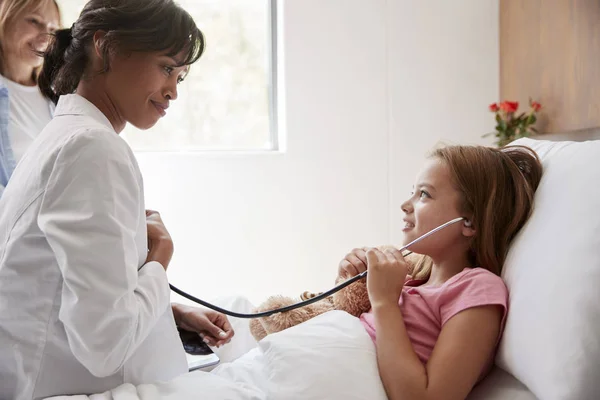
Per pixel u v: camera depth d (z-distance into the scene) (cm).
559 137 223
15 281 100
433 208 119
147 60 108
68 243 92
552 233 102
